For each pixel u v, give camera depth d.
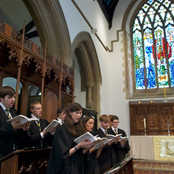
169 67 12.91
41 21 6.79
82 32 9.04
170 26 13.56
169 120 10.99
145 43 13.84
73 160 2.32
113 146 4.29
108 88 12.79
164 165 7.93
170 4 13.85
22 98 5.78
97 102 10.84
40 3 6.60
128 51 13.66
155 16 14.06
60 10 7.21
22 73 5.73
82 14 9.27
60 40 7.33
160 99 11.86
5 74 5.09
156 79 12.95
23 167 2.46
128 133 11.91
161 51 13.35
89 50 10.45
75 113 2.42
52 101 7.03
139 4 14.30
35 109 3.71
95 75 11.13
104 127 4.25
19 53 4.28
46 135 3.52
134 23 14.36
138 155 8.40
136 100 12.29
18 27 10.32
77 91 11.25
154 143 8.29
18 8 9.09
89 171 2.92
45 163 2.96
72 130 2.36
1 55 4.71
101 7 12.62
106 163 3.91
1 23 3.93
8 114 3.03
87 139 2.29
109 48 13.76
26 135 3.20
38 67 4.84
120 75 13.08
